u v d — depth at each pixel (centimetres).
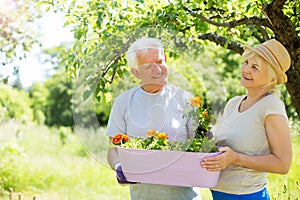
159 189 243
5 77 456
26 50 453
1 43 436
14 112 877
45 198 542
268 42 246
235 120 248
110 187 593
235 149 243
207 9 348
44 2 361
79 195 561
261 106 240
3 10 424
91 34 324
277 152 234
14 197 510
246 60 246
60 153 834
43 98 1205
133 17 336
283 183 385
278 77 245
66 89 1217
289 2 341
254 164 233
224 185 244
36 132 977
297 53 316
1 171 569
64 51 347
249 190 242
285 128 235
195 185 232
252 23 328
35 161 682
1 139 621
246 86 245
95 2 337
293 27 312
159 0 343
